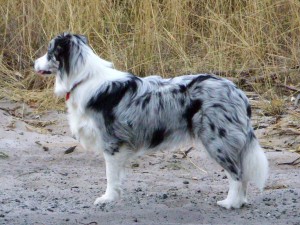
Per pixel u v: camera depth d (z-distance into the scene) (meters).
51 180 11.23
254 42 16.42
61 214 9.66
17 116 14.49
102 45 16.19
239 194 9.93
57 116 14.47
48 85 15.41
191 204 10.13
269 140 13.27
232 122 9.72
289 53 16.52
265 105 14.70
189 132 9.91
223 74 15.98
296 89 15.42
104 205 10.05
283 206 10.06
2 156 12.27
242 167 9.89
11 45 16.55
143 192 10.67
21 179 11.27
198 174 11.73
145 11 16.27
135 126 9.94
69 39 10.12
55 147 12.76
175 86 9.91
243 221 9.47
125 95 9.95
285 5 16.94
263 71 15.96
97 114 10.01
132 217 9.53
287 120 14.09
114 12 16.77
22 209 9.86
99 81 10.04
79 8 16.31
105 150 10.07
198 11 17.17
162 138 9.98
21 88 15.75
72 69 10.11
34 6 16.70
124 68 15.77
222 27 16.45
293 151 12.70
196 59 16.27
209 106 9.70
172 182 11.24
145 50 16.03
